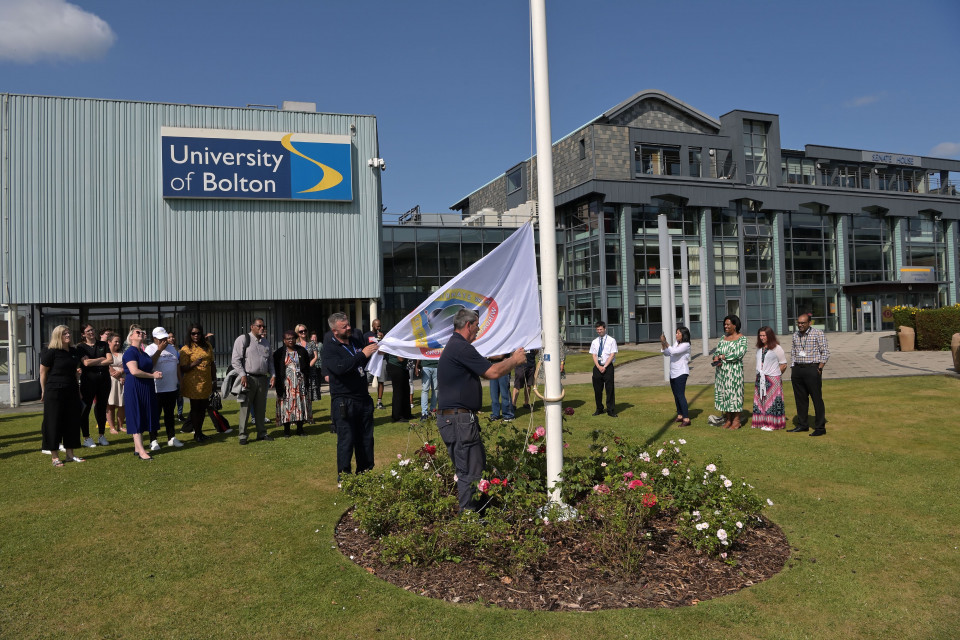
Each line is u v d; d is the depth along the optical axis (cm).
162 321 1969
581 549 453
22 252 1722
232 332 1992
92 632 352
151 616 371
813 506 567
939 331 2184
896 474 670
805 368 882
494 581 410
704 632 347
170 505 595
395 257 3312
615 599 385
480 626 355
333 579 421
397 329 597
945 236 4569
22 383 1802
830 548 469
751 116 3903
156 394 859
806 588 402
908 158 4397
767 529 510
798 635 345
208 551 475
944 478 653
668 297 1755
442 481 554
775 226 3947
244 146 1866
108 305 1942
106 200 1784
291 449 863
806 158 4128
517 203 4300
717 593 396
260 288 1895
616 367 2205
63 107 1766
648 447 595
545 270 509
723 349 946
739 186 3812
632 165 3597
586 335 3684
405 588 407
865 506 565
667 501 471
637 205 3612
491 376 480
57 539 502
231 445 905
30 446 928
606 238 3566
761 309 3897
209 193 1839
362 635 347
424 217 3616
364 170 1997
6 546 487
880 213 4328
